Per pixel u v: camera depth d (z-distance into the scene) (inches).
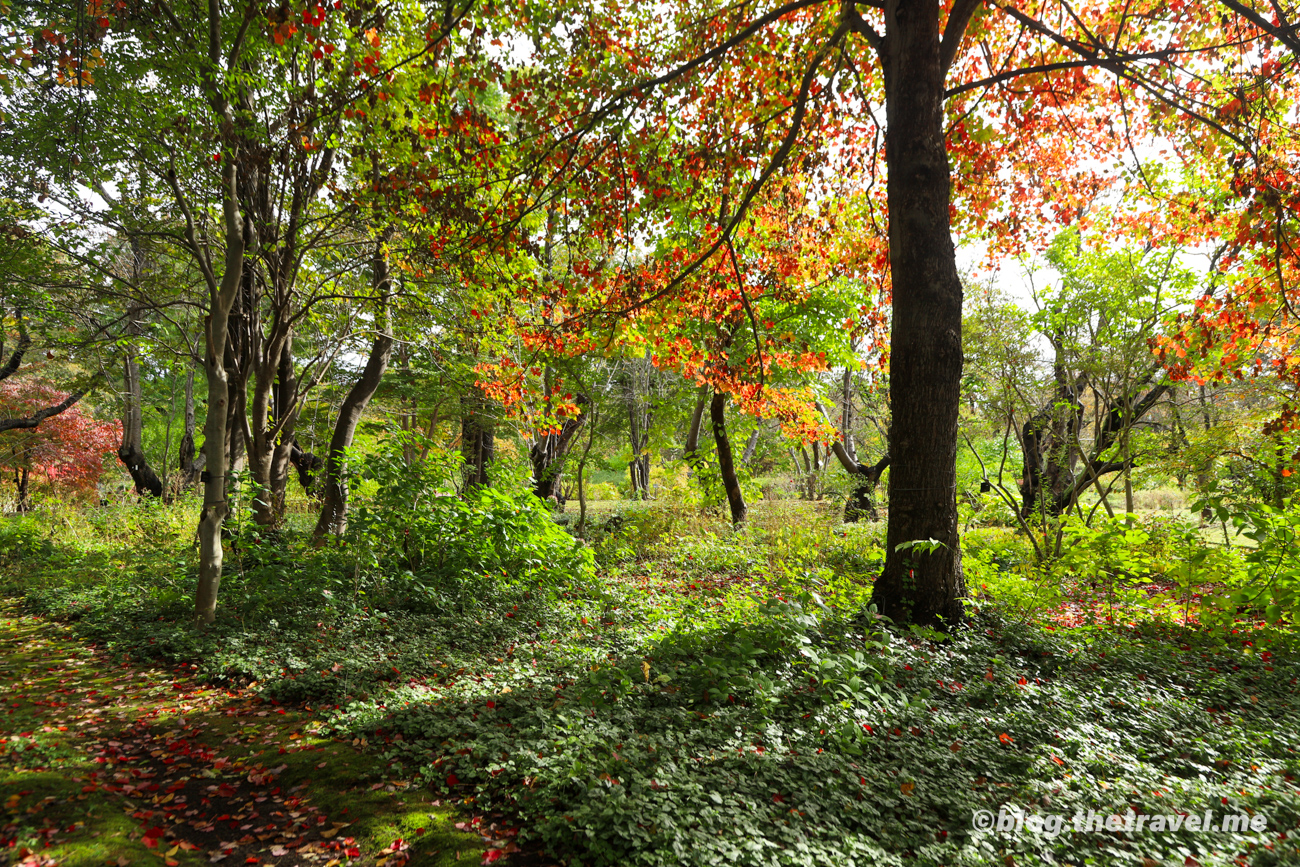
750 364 454.6
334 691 205.2
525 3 288.0
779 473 1258.0
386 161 346.6
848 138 397.7
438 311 452.8
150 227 331.3
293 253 394.3
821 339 560.1
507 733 167.0
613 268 425.1
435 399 735.7
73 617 312.3
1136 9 343.9
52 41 242.7
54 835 122.3
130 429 752.3
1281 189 301.7
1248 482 359.3
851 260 431.5
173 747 168.7
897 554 250.5
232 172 272.2
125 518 573.3
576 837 122.3
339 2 261.3
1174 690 199.0
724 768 142.7
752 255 448.5
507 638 262.4
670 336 414.0
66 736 169.9
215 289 276.8
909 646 216.7
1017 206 417.4
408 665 223.8
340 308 493.7
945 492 248.1
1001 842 118.8
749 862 110.0
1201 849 113.5
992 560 392.8
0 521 516.1
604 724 163.6
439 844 125.4
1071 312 439.8
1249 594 242.7
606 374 745.0
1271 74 322.3
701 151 347.3
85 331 450.3
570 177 339.6
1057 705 177.6
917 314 247.1
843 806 129.3
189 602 292.0
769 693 173.9
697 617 268.2
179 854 122.7
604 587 354.0
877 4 271.6
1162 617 272.4
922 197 247.0
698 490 710.5
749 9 342.3
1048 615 278.7
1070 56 357.4
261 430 409.7
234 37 292.7
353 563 322.7
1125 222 434.6
